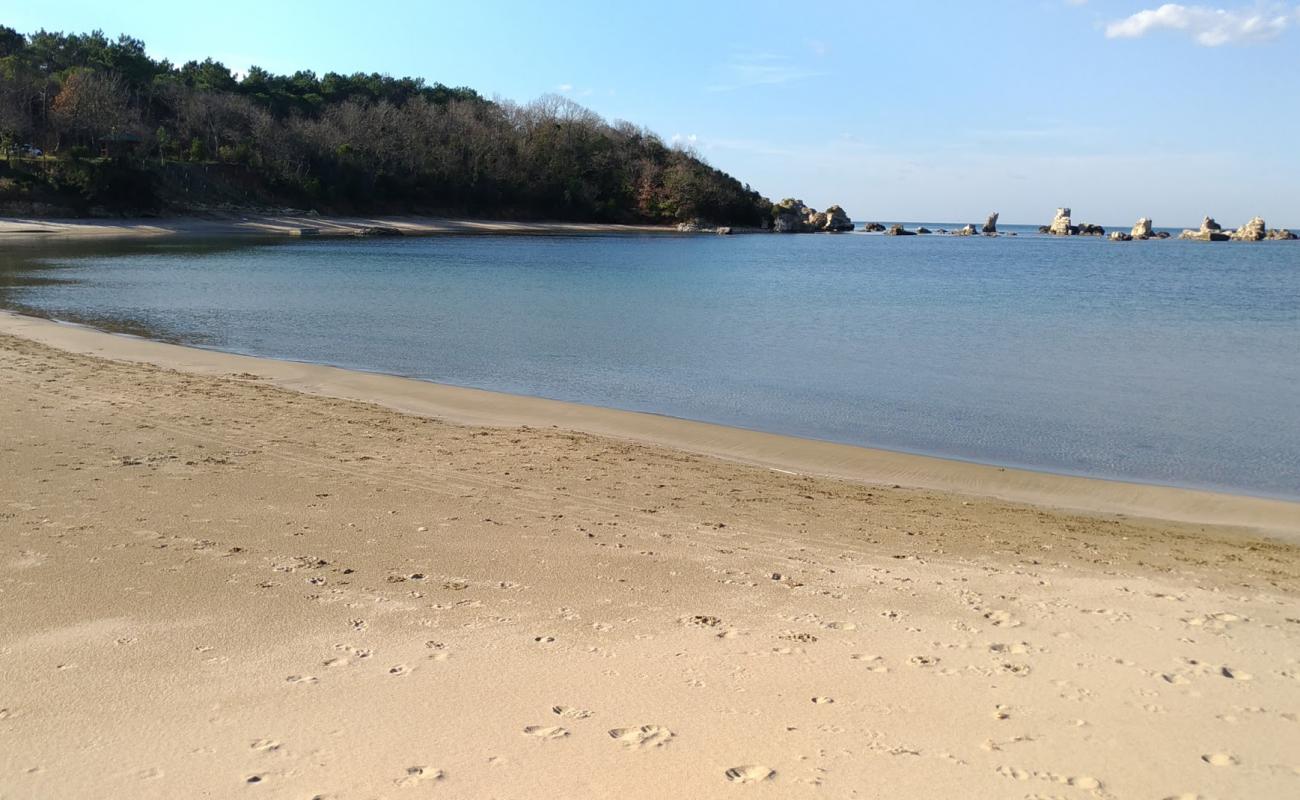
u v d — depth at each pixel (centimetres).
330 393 1394
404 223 10550
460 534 705
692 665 477
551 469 953
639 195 13638
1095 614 579
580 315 2741
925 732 410
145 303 2703
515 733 400
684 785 361
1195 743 407
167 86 9950
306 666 462
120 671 451
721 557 675
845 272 5497
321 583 584
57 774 360
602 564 645
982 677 472
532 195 12588
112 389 1300
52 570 590
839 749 392
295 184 9981
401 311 2723
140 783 355
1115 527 843
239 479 847
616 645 501
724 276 4847
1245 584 666
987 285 4456
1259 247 12044
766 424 1299
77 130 8294
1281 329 2591
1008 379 1711
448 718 412
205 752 378
